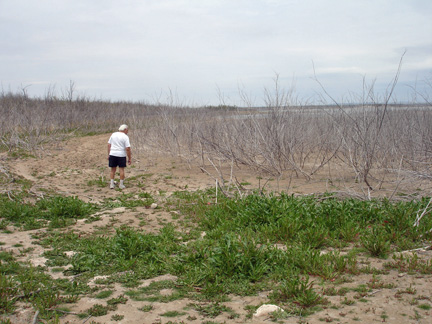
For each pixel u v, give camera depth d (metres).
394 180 9.22
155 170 12.67
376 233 5.60
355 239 5.62
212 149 12.89
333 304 3.69
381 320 3.36
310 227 5.88
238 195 8.45
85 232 6.46
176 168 12.91
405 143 10.07
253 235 5.83
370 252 5.09
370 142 9.44
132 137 17.66
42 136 18.80
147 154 15.30
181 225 6.82
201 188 9.90
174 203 8.34
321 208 6.70
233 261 4.48
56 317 3.40
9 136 18.02
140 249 5.27
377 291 3.92
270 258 4.65
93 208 7.98
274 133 11.07
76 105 26.53
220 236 5.89
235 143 11.86
